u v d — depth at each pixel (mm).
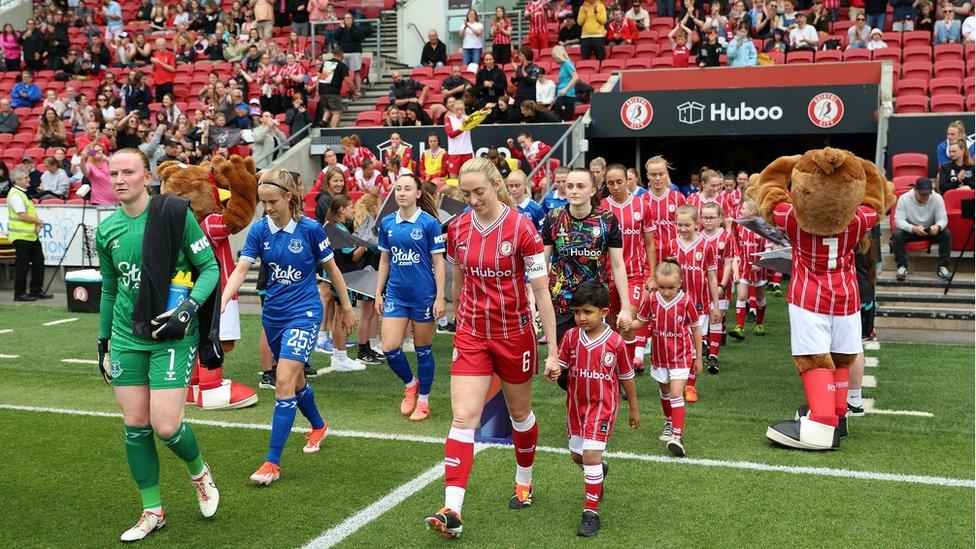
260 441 6633
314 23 21156
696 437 6691
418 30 23828
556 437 6691
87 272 13227
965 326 10992
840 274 6461
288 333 5973
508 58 20047
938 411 7426
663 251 8719
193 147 17047
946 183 13016
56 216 15094
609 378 4945
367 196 9664
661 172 8578
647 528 4934
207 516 5078
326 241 6188
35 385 8547
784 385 8352
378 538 4812
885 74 16406
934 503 5297
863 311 7906
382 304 7398
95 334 11359
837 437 6387
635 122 15883
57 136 18500
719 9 19266
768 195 6613
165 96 18594
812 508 5219
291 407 5840
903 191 13562
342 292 6352
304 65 19391
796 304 6512
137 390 4797
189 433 4895
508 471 5883
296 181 6160
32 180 16344
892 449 6383
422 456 6242
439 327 11625
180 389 4789
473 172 4758
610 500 5363
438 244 7152
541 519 5070
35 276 14609
